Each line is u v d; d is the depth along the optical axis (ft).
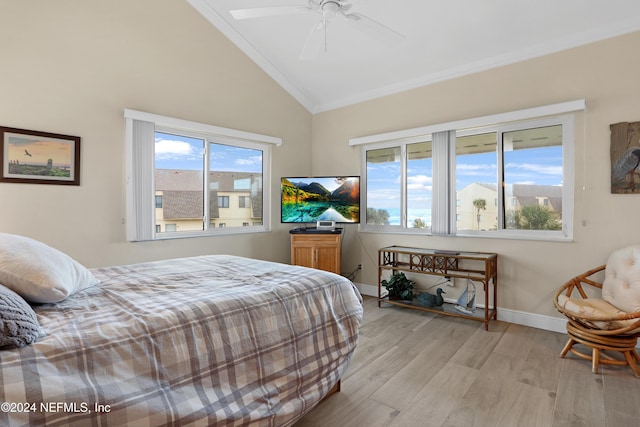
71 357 3.02
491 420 5.55
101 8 9.17
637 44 8.38
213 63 11.80
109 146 9.36
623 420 5.52
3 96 7.73
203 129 11.33
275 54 12.98
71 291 4.31
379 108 13.56
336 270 12.73
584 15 8.61
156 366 3.49
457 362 7.68
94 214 9.12
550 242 9.71
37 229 8.23
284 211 13.75
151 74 10.18
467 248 11.32
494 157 10.93
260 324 4.66
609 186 8.79
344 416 5.66
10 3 7.83
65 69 8.59
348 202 13.37
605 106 8.84
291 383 4.80
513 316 10.35
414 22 9.90
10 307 2.98
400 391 6.46
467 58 10.93
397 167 13.30
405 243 12.85
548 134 9.93
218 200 12.28
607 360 7.26
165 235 10.79
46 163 8.32
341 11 6.93
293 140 14.92
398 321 10.54
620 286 7.68
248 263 7.34
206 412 3.69
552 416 5.64
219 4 11.17
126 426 3.09
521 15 8.96
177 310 4.05
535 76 9.90
